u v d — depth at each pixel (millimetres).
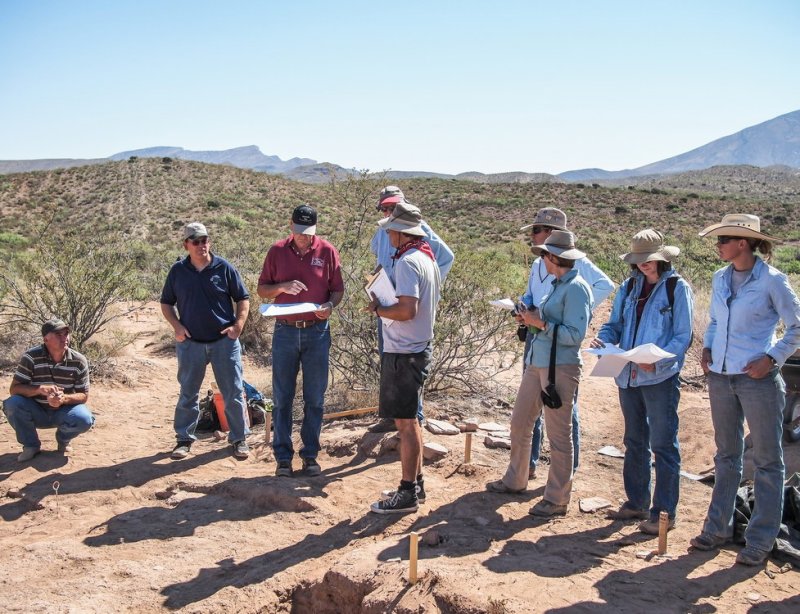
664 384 4551
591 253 26438
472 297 7867
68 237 10250
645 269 4641
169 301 6289
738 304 4137
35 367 6211
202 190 65375
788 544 4227
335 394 8047
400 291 4676
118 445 6684
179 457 6285
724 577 3963
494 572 3945
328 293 5914
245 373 9633
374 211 8195
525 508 5004
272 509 5223
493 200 76125
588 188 84375
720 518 4309
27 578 4273
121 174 68062
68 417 6305
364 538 4664
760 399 4078
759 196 168375
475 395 7992
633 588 3789
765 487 4109
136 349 10812
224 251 19672
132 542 4758
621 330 4965
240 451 6293
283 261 5832
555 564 4062
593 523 4793
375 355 7883
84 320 9617
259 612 4016
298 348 5770
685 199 79062
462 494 5270
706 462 6379
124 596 4055
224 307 6305
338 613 4090
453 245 8492
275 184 71500
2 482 5770
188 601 4027
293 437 6777
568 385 4734
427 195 81750
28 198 60906
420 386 4863
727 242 4121
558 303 4730
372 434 6430
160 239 43781
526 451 5145
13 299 10016
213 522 5035
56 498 5461
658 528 4559
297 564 4383
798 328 3941
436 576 3871
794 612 3592
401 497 4918
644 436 4785
